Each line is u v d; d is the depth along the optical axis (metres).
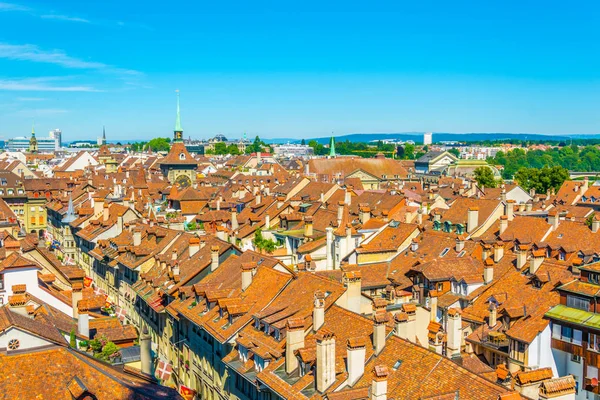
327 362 50.81
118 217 135.62
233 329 67.38
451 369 46.50
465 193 196.25
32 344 43.75
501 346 71.75
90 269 140.12
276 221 142.25
